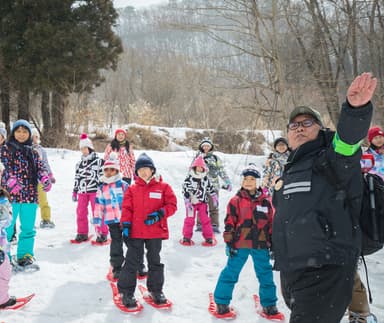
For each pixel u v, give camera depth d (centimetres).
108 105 3356
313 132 303
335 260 261
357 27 1195
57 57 2067
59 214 904
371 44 1165
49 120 2266
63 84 2086
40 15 2105
